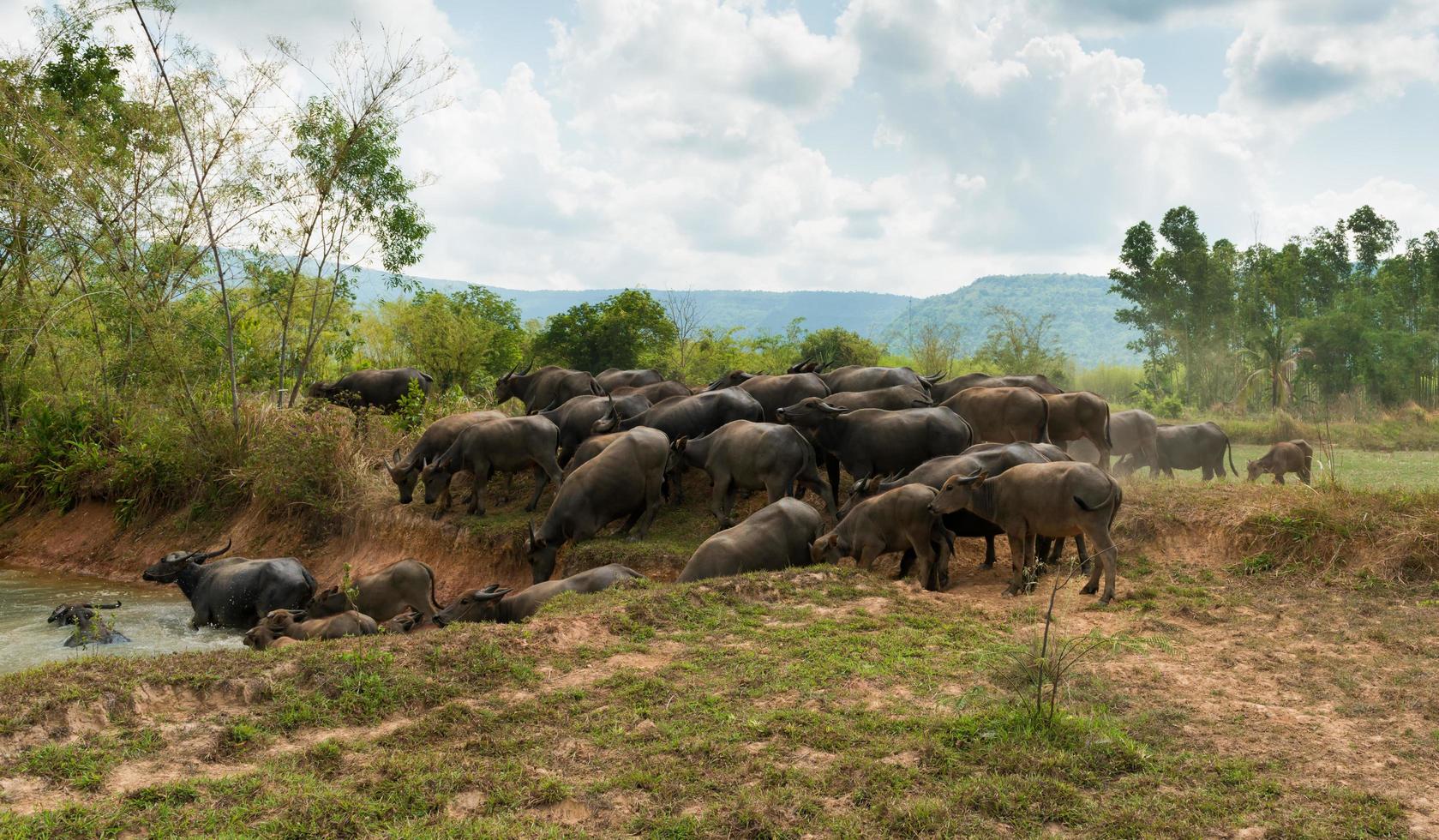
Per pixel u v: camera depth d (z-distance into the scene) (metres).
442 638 8.23
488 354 35.44
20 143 19.73
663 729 6.61
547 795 5.68
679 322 37.31
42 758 6.13
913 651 8.29
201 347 20.83
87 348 22.00
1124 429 18.25
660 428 15.36
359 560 16.22
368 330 36.78
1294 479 19.09
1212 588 10.48
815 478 13.60
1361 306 41.44
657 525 14.52
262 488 17.81
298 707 7.02
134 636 12.72
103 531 19.27
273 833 5.27
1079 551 11.06
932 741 6.25
